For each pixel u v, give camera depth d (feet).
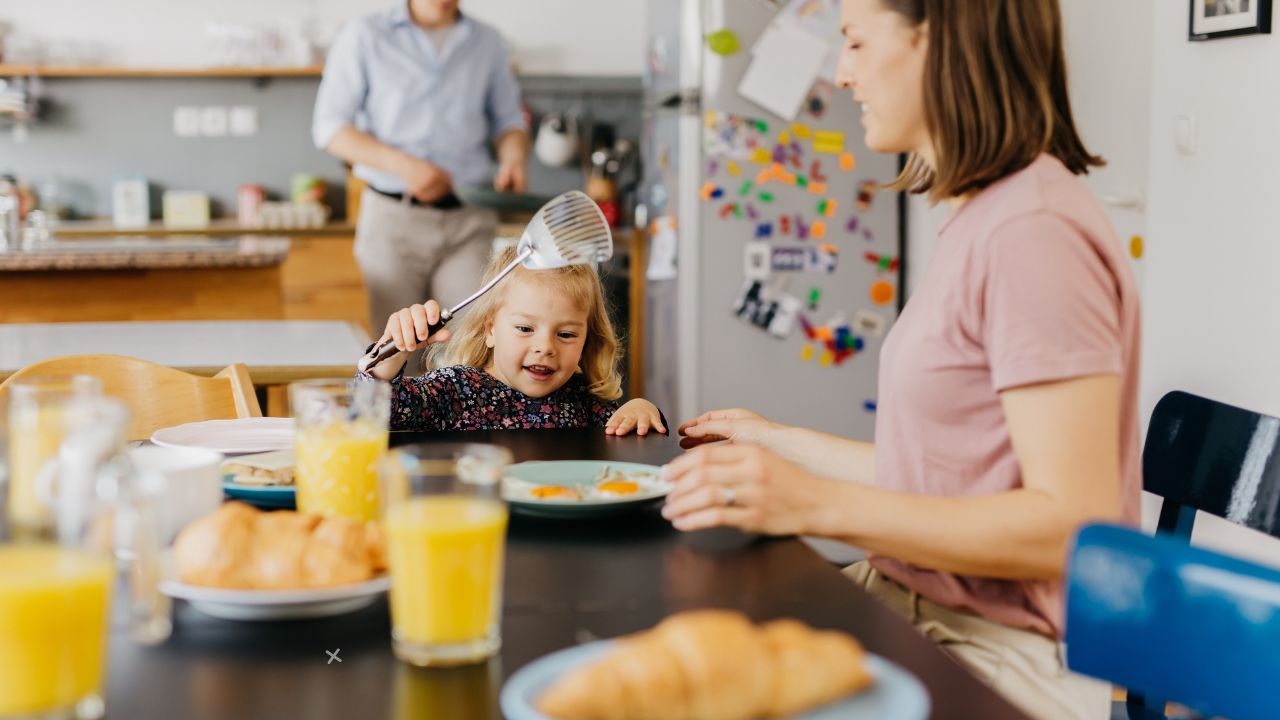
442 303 14.06
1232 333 8.80
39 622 2.18
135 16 19.53
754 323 11.97
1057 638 3.67
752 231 11.90
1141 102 9.81
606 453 4.98
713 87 11.76
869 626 2.86
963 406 3.72
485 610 2.62
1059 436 3.37
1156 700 4.77
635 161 19.57
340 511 3.51
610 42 20.04
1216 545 8.86
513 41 19.92
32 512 2.27
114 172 19.71
